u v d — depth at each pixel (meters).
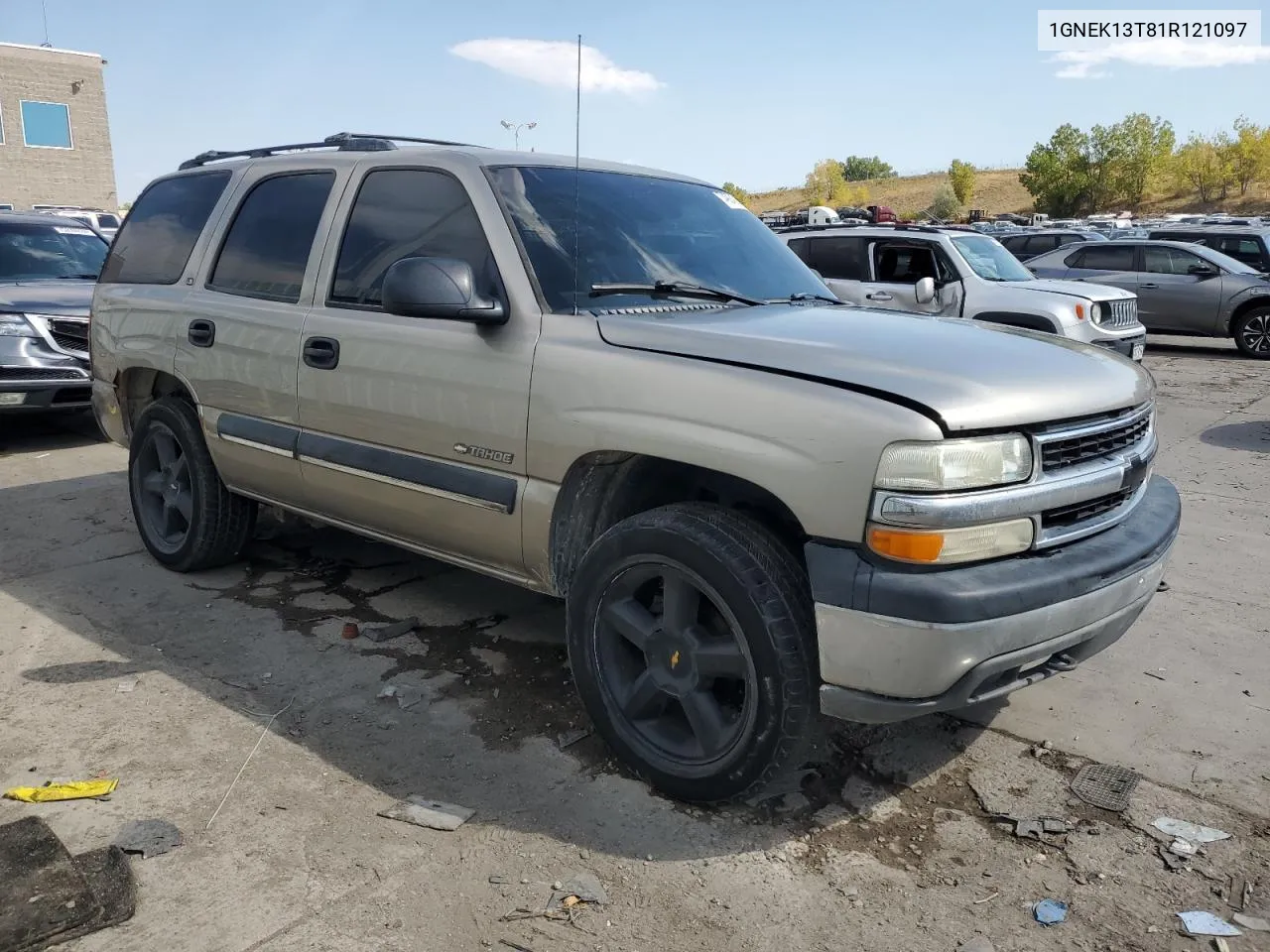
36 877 2.54
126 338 4.91
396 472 3.62
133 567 4.95
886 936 2.45
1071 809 3.00
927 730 3.46
